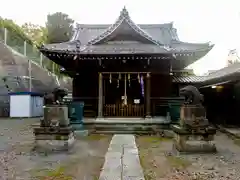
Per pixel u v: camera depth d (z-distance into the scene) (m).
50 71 28.11
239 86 11.88
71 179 4.73
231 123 13.02
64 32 35.38
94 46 13.37
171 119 11.05
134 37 13.79
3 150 7.21
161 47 12.91
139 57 12.04
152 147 7.97
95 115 13.51
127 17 13.12
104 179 4.70
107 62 12.84
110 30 13.34
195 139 6.89
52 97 7.33
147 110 12.81
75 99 13.58
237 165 5.70
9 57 20.98
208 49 11.49
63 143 6.98
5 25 23.88
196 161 6.07
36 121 15.45
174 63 13.77
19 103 18.19
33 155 6.61
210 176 4.90
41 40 35.22
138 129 11.23
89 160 6.19
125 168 5.47
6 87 19.92
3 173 5.04
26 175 4.93
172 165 5.74
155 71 12.92
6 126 12.98
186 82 16.38
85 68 13.15
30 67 22.92
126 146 8.07
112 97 15.90
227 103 13.41
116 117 13.35
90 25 18.89
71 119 10.96
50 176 4.89
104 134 10.83
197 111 7.00
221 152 7.03
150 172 5.20
